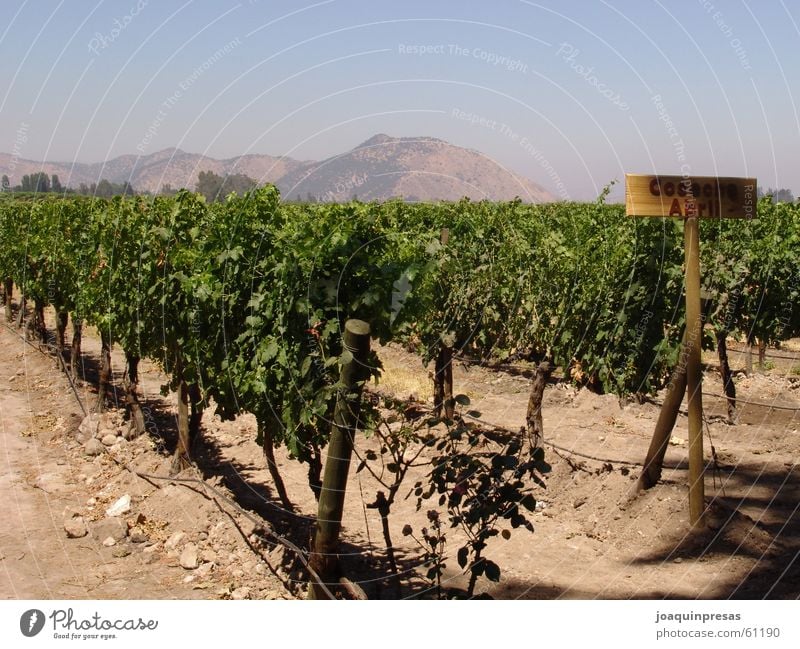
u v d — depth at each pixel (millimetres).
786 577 5965
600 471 8062
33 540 6871
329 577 5254
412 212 12844
